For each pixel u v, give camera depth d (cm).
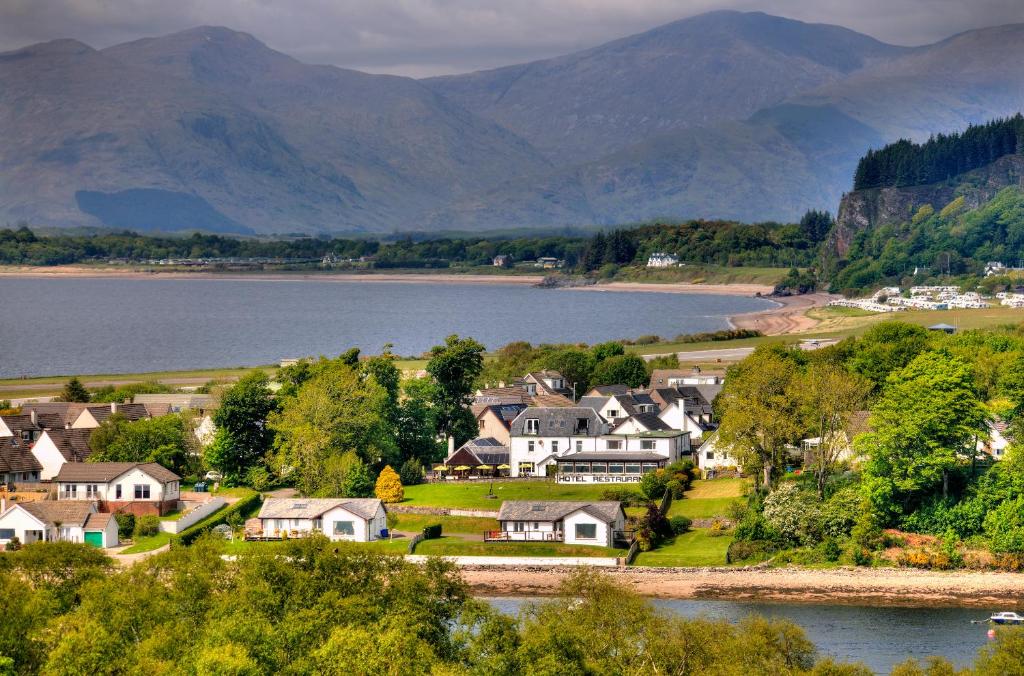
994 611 13588
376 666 9194
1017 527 15062
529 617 10719
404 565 11262
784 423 17162
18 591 10256
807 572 14875
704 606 13925
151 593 10800
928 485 15912
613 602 10300
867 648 12269
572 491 18575
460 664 9550
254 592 10575
